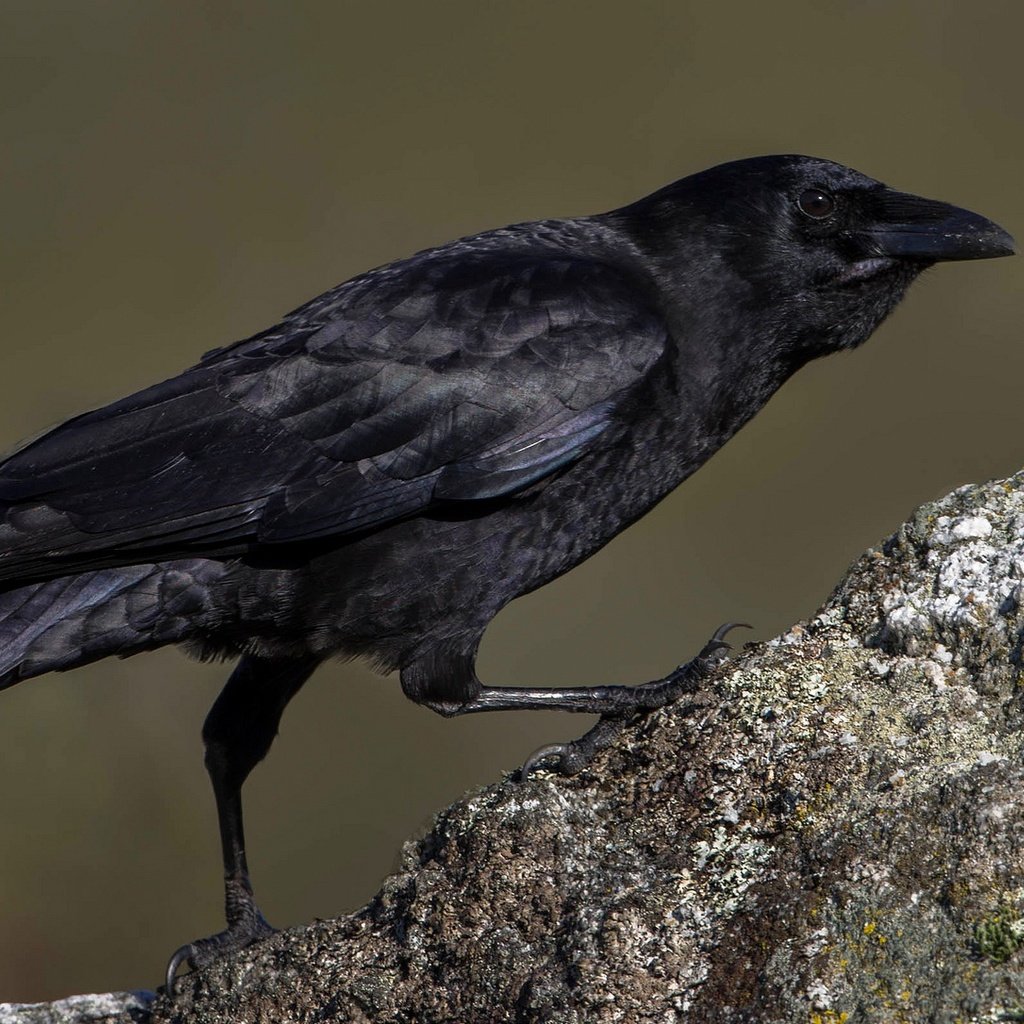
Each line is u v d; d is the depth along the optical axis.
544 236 11.29
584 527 10.70
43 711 19.98
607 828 8.85
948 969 7.25
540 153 36.44
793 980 7.51
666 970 7.88
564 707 9.98
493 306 10.49
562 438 10.33
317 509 10.12
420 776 20.00
